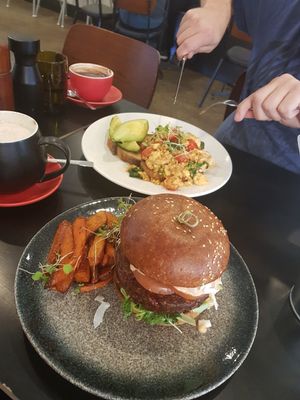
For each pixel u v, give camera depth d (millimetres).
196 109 3475
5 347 557
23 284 613
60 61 1202
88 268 676
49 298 622
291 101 830
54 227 735
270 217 958
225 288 705
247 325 635
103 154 1020
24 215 809
